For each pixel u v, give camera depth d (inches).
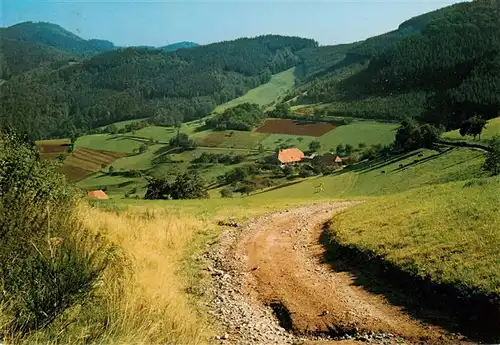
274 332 436.8
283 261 679.7
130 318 365.1
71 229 440.5
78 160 5816.9
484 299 399.9
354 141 6200.8
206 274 633.6
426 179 2965.1
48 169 473.7
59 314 306.7
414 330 402.6
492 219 590.2
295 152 5689.0
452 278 447.2
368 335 407.5
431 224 649.6
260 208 1285.7
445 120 5861.2
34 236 339.6
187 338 382.9
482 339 370.0
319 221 1005.2
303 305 488.1
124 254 514.0
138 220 890.7
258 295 541.0
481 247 502.9
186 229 885.2
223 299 531.8
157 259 617.3
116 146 6565.0
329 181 3599.9
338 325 432.1
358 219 842.8
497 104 5364.2
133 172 5339.6
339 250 684.1
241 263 680.4
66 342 296.4
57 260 323.9
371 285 528.1
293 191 3491.6
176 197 2315.5
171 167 5644.7
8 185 375.6
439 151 3570.4
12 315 289.6
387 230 685.9
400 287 499.5
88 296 339.3
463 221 619.2
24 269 310.7
